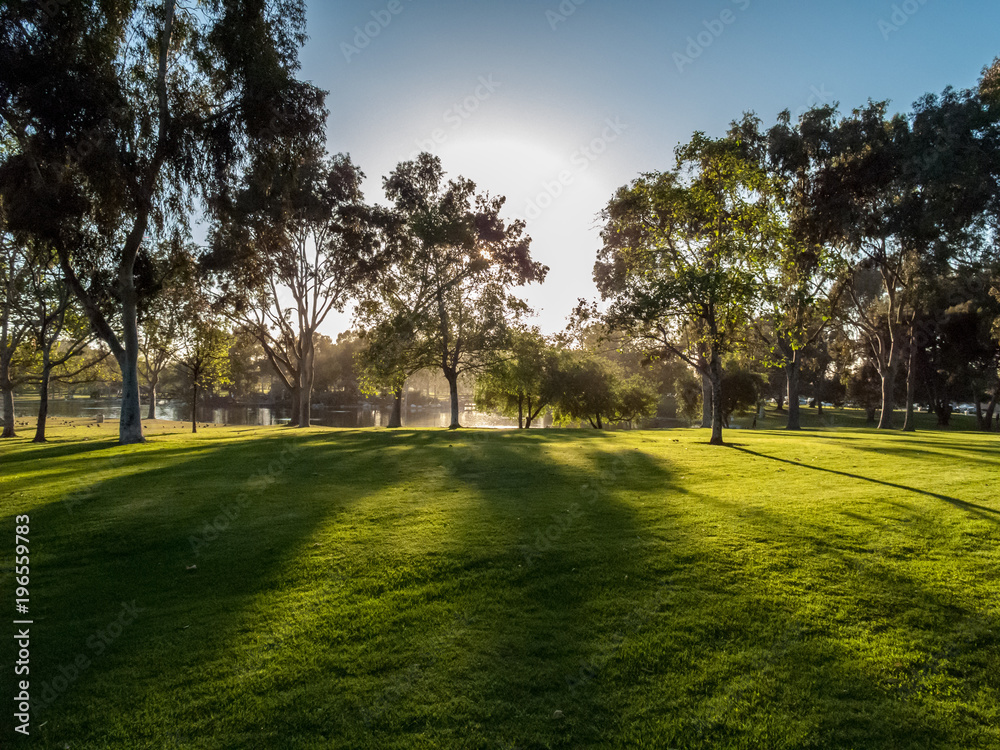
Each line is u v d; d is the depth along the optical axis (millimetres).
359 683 5055
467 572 7266
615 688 4910
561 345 44594
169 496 11297
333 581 7113
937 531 8242
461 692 4898
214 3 19719
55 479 13234
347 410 97000
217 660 5465
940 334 43781
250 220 26516
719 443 20766
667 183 21734
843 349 50719
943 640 5465
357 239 35344
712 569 7074
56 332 31672
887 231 31609
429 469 14320
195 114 20094
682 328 24844
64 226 18859
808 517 9070
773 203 20891
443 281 36688
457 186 37125
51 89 16109
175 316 35938
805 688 4836
